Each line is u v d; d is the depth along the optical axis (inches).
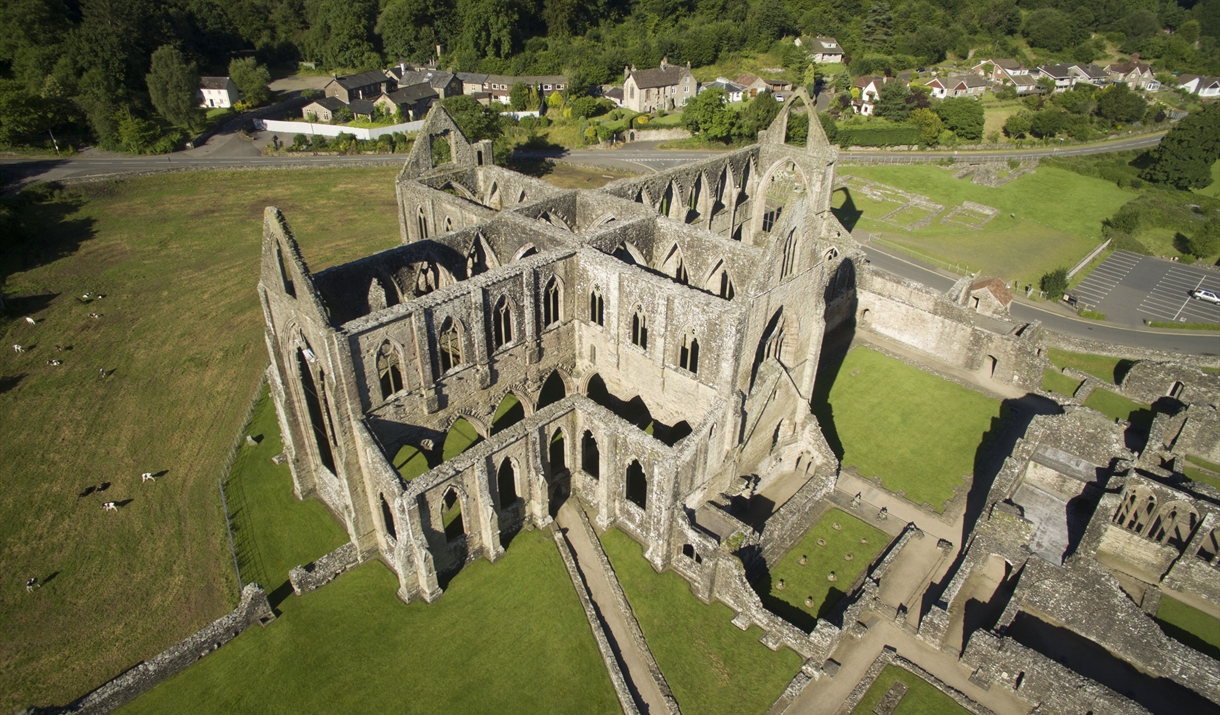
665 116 6569.9
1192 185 5556.1
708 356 1977.1
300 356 1934.1
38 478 2251.5
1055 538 2081.7
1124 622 1723.7
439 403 2014.0
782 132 3444.9
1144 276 4296.3
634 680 1659.7
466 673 1648.6
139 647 1717.5
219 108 6446.9
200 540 2022.6
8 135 4965.6
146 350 2974.9
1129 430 2620.6
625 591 1891.0
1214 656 1779.0
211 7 7204.7
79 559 1959.9
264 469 2299.5
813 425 2294.5
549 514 2070.6
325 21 7593.5
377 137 5634.8
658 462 1814.7
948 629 1819.6
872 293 3181.6
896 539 2096.5
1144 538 2000.5
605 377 2377.0
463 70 7258.9
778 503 2239.2
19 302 3292.3
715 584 1861.5
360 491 1873.8
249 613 1713.8
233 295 3452.3
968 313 2898.6
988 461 2442.2
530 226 2400.3
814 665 1701.5
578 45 7490.2
